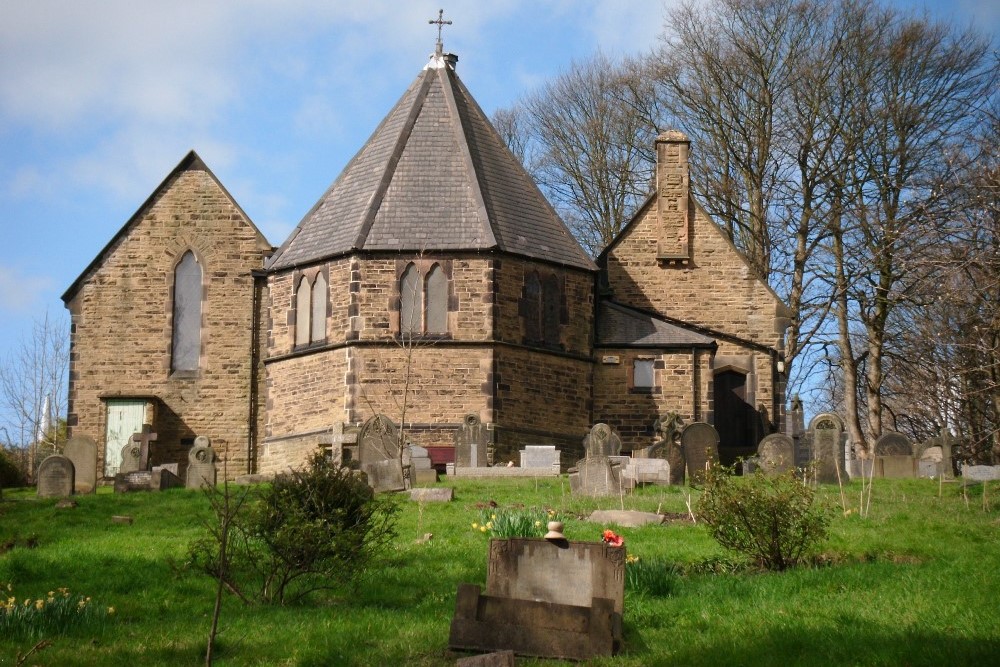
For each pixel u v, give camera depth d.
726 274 51.03
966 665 15.18
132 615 19.84
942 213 42.00
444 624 18.47
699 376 47.50
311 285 45.81
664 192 51.56
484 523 26.69
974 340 36.69
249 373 48.84
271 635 18.11
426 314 44.25
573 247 47.62
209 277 49.34
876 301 53.00
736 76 59.81
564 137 67.69
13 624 18.36
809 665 15.66
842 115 56.56
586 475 32.34
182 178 49.97
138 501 32.94
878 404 54.88
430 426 43.44
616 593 17.44
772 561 22.17
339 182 48.44
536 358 45.09
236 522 21.06
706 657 16.25
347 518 21.84
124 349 49.03
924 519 27.08
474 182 46.34
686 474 35.50
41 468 36.12
